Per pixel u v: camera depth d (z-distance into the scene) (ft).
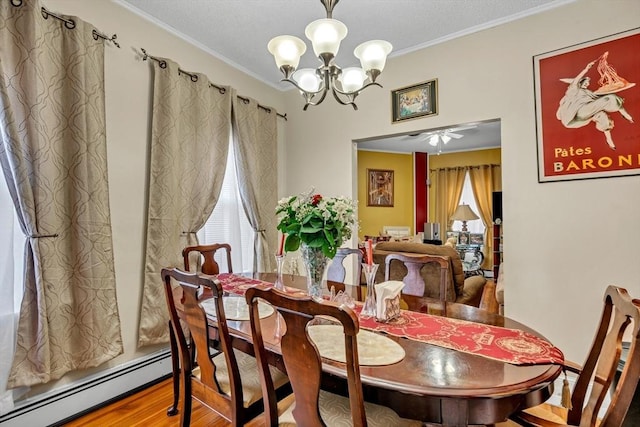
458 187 24.63
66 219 6.53
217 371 5.27
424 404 3.20
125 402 7.18
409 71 10.10
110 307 7.08
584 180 7.59
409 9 8.14
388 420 3.97
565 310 7.80
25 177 5.84
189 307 4.91
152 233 8.20
